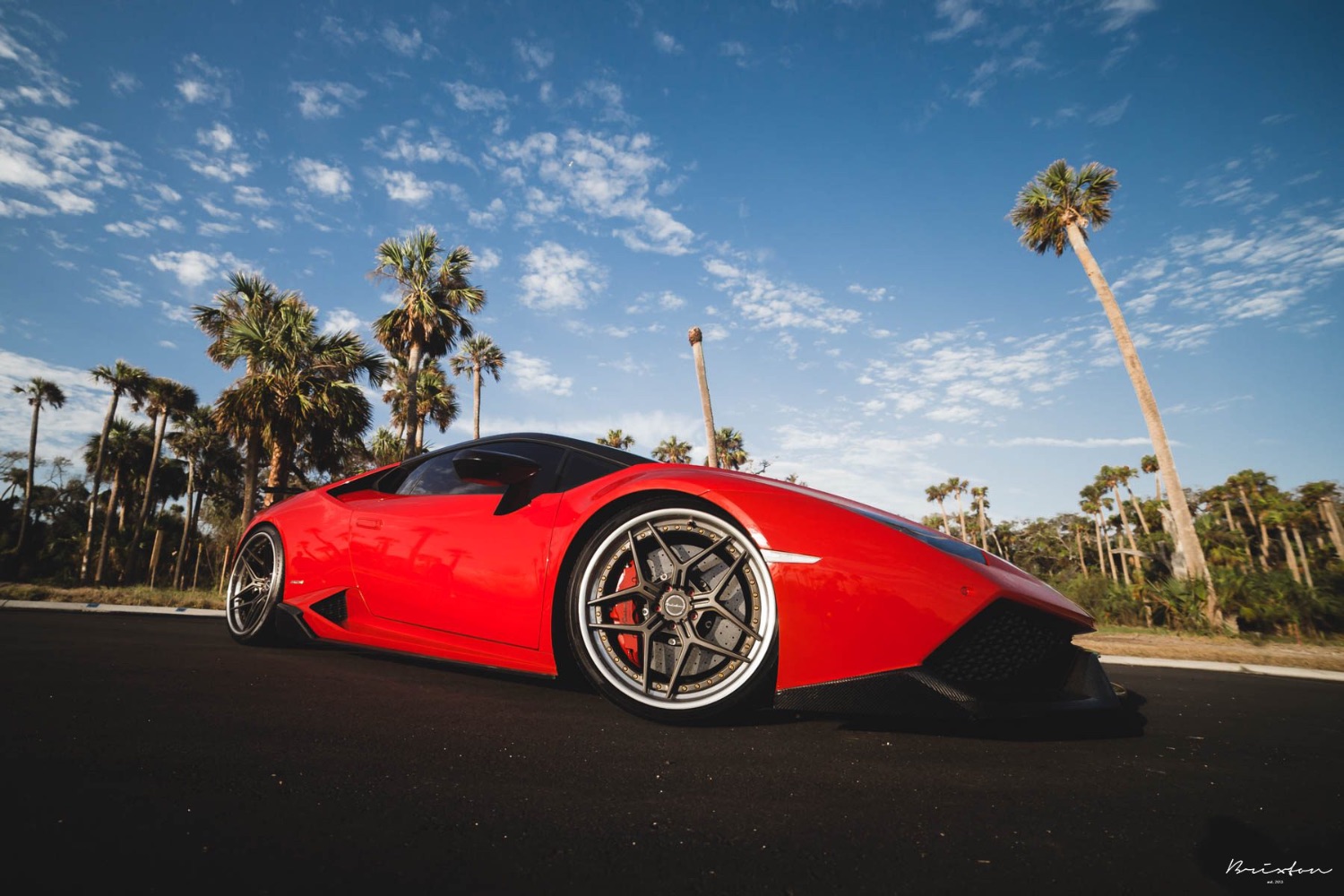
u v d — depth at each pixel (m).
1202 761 1.37
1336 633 10.26
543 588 1.67
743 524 1.49
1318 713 2.21
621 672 1.51
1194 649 5.90
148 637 2.60
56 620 3.16
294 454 12.76
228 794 0.90
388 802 0.91
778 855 0.80
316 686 1.70
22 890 0.60
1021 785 1.13
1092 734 1.60
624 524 1.58
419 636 1.94
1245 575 11.41
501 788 0.99
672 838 0.84
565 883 0.70
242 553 2.64
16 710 1.28
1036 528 52.53
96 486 23.36
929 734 1.46
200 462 25.47
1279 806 1.07
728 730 1.43
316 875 0.68
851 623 1.39
